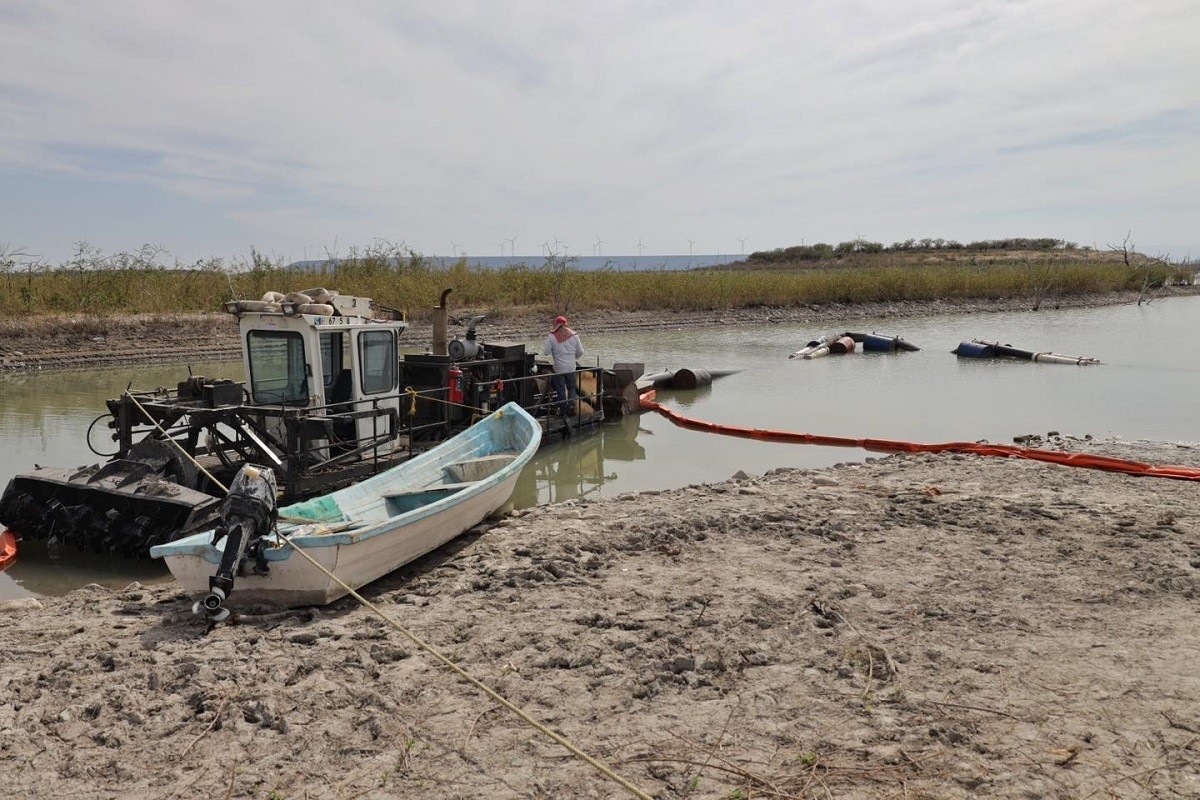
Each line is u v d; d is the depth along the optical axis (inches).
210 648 239.6
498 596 282.0
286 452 379.2
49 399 701.3
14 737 195.2
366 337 423.2
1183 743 184.2
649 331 1302.9
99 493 342.0
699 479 503.8
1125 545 321.4
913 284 1749.5
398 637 248.7
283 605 276.2
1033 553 315.6
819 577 291.4
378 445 418.9
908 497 391.5
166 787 177.0
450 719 202.4
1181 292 2260.1
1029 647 234.5
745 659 231.3
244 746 192.2
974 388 826.2
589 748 189.0
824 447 587.5
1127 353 1085.1
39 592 319.6
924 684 214.7
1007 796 167.2
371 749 189.9
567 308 1333.7
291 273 1214.9
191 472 360.8
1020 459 495.2
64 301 997.8
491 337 1107.9
